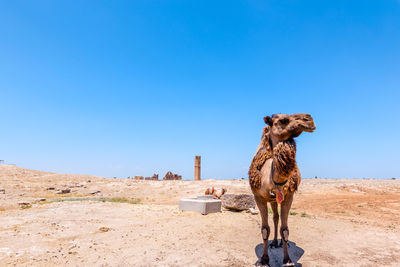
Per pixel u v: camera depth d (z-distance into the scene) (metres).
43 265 5.41
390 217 13.69
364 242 7.83
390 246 7.49
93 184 31.16
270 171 5.52
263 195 5.75
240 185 29.03
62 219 9.27
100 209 11.69
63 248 6.42
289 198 5.65
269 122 5.47
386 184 30.86
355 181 39.44
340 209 16.62
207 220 10.02
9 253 5.82
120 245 6.89
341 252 6.92
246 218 10.44
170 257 6.20
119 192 27.64
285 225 5.65
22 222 8.50
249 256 6.50
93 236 7.54
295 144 5.15
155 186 30.48
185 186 29.70
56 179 32.50
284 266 5.50
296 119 5.03
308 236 8.34
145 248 6.73
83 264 5.62
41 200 18.23
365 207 17.30
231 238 7.93
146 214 10.98
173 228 8.80
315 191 26.69
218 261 6.09
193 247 6.97
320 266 5.96
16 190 24.84
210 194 15.30
